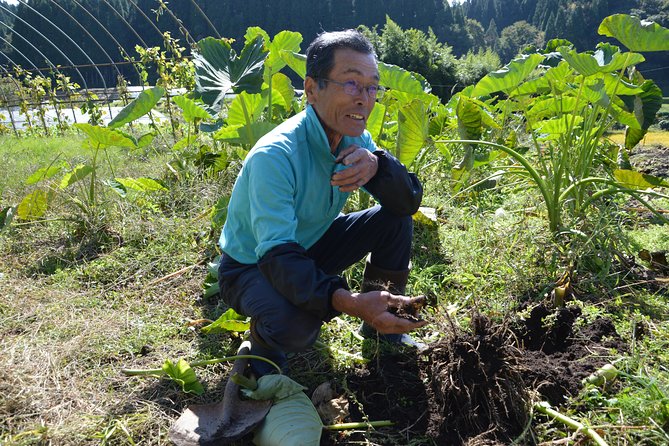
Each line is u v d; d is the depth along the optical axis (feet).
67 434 7.60
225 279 8.09
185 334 10.14
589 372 8.13
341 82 7.25
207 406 7.80
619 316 10.12
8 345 9.61
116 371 9.03
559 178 12.37
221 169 16.67
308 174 7.64
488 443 7.23
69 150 26.00
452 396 7.63
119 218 14.66
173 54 32.22
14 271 12.67
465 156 13.83
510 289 10.77
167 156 21.62
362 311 6.86
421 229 13.09
